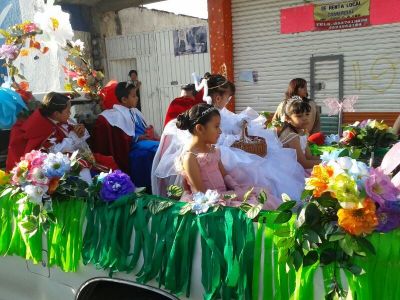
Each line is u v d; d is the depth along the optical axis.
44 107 3.22
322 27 8.05
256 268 1.79
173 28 10.00
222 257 1.89
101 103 4.00
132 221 2.21
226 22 8.97
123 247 2.22
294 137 3.34
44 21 3.62
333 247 1.61
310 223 1.63
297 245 1.65
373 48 7.66
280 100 8.85
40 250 2.55
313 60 8.28
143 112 10.90
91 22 10.60
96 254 2.29
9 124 3.21
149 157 3.68
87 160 3.20
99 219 2.32
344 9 7.76
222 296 1.87
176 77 10.24
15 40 3.58
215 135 2.61
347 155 1.90
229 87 3.36
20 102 3.30
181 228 2.02
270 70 8.84
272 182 2.91
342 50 7.96
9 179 2.76
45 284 2.59
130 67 10.98
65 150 3.19
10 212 2.68
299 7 8.20
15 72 3.62
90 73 3.96
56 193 2.45
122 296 2.35
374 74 7.75
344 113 8.05
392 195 1.58
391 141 3.72
